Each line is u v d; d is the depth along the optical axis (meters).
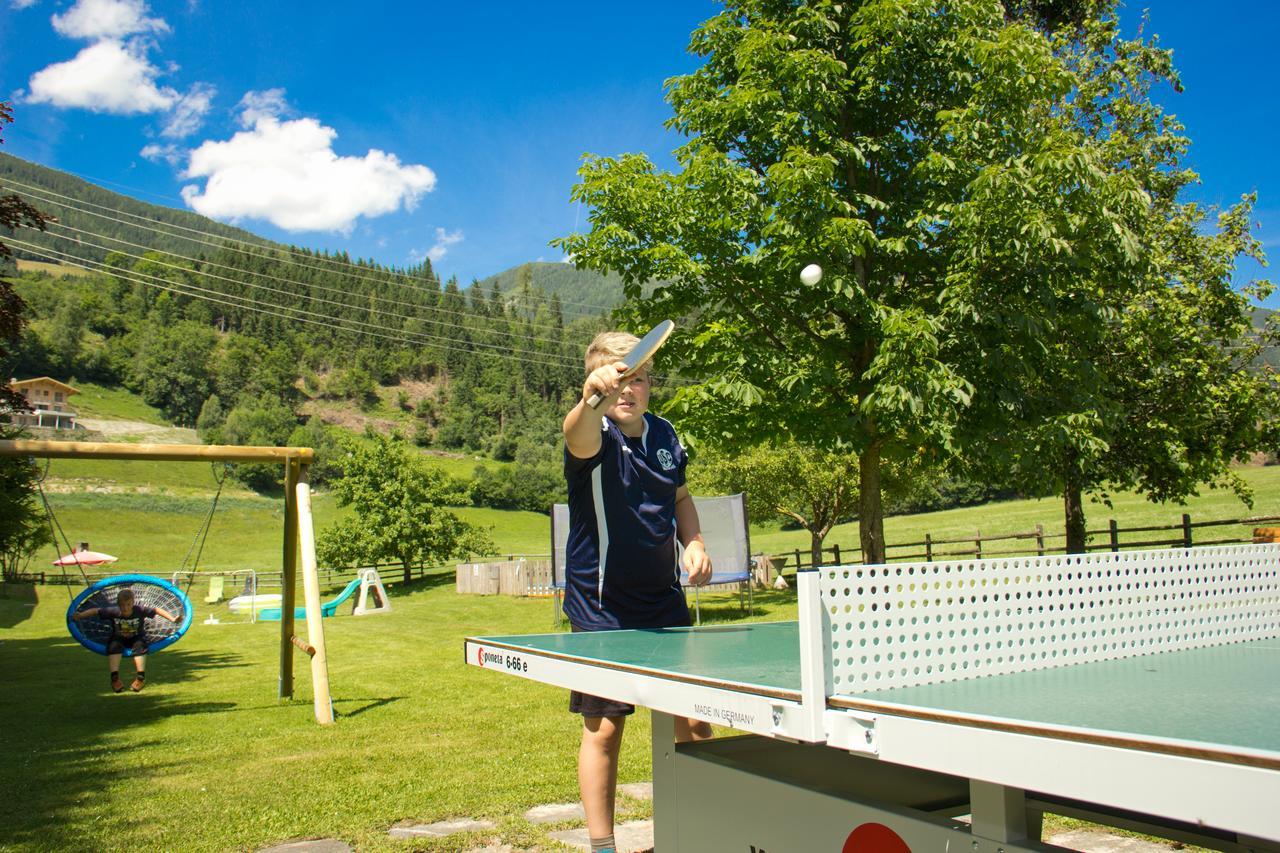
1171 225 12.81
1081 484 12.35
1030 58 9.50
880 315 9.27
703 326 10.53
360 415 125.38
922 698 1.23
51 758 4.63
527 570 21.95
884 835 1.45
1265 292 12.99
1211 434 12.88
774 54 9.85
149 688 7.86
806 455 18.50
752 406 10.02
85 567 43.06
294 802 3.59
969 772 1.00
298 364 133.88
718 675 1.42
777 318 10.65
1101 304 10.13
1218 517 26.98
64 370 112.25
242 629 15.77
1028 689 1.32
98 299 128.25
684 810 1.99
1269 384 12.82
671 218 10.55
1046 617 1.68
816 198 9.16
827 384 9.76
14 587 27.30
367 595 20.28
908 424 9.52
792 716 1.22
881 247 9.88
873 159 10.59
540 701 6.52
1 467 15.64
